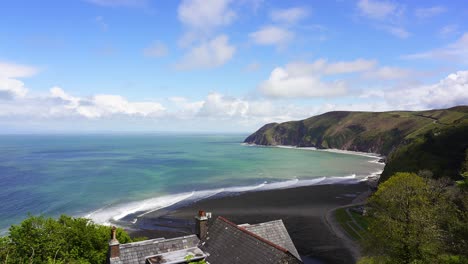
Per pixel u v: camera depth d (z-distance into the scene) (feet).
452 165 310.86
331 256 171.32
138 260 83.25
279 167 577.43
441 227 119.85
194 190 357.41
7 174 440.45
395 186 176.76
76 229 116.57
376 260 128.67
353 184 402.11
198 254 86.22
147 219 242.17
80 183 382.22
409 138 607.37
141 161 642.63
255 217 247.50
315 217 246.88
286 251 71.67
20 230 109.91
